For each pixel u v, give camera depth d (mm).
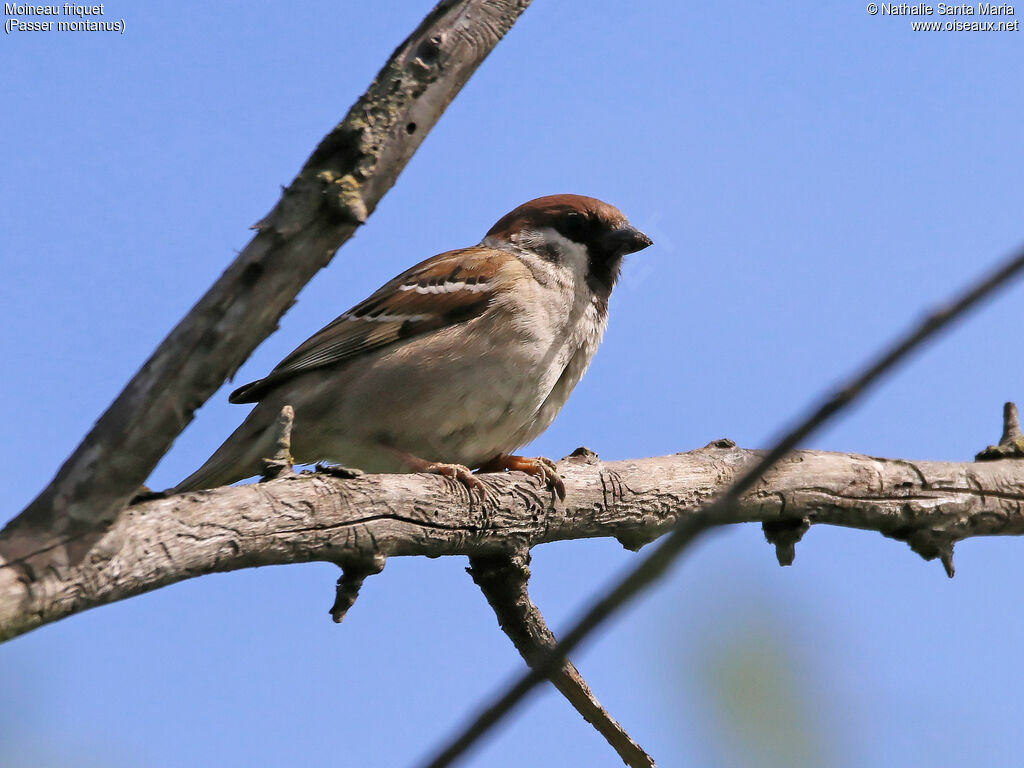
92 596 6023
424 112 5730
